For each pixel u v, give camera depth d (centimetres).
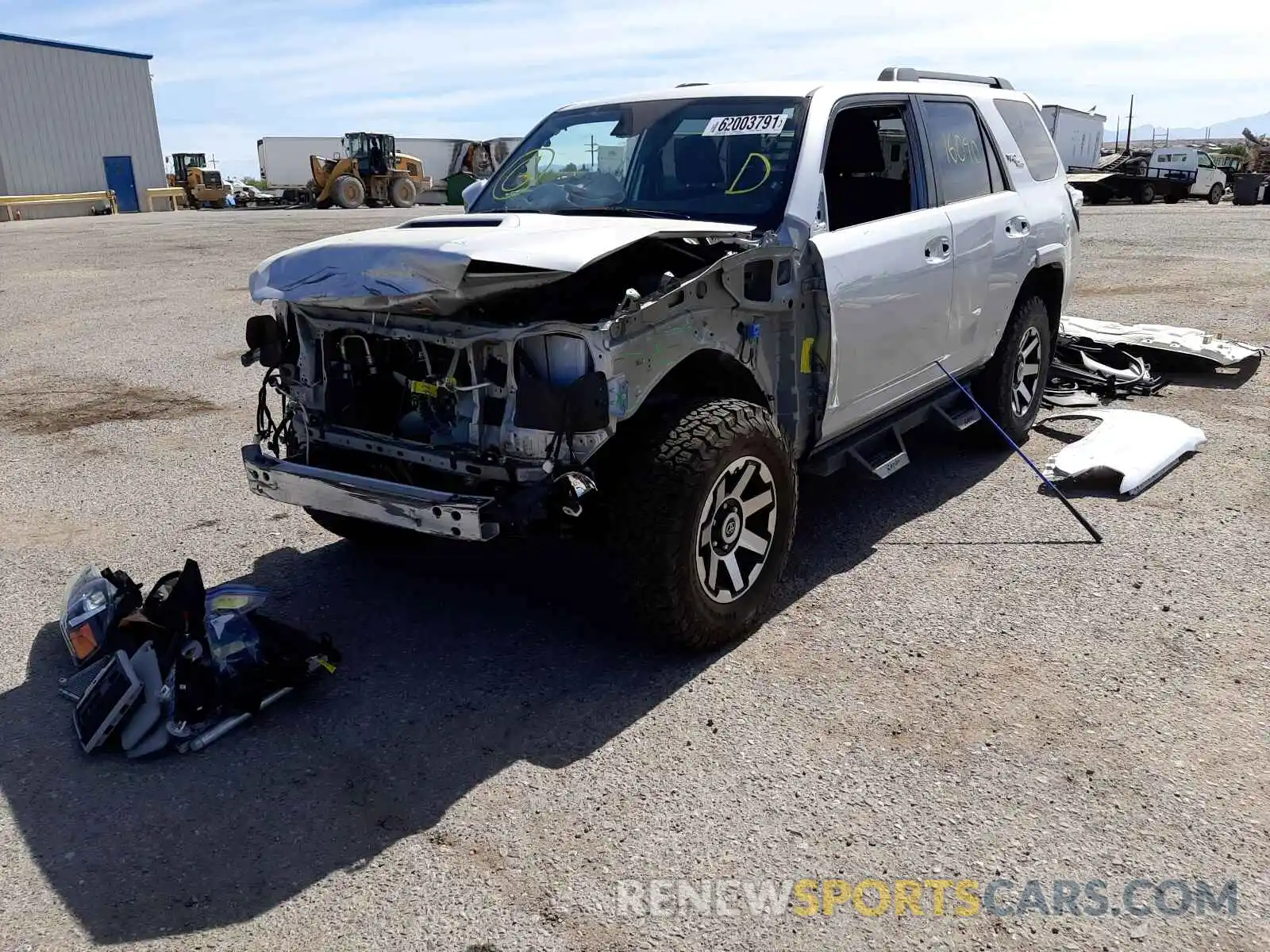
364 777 304
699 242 356
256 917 250
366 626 398
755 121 435
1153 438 569
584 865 266
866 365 432
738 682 352
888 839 273
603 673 360
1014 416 581
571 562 455
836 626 390
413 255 316
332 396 381
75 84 3778
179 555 468
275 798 296
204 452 627
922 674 354
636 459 337
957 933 241
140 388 799
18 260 1752
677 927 244
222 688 329
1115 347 762
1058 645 373
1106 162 4544
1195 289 1158
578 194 455
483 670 364
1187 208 2969
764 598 385
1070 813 282
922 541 470
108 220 3142
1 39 3525
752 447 357
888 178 484
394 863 268
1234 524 481
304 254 352
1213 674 352
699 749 314
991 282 519
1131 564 440
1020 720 326
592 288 366
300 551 471
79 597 378
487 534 318
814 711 334
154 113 4072
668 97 474
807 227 398
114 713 314
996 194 544
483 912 250
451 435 351
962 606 405
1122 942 238
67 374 852
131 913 252
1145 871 260
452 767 308
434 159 4619
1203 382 743
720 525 358
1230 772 299
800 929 243
